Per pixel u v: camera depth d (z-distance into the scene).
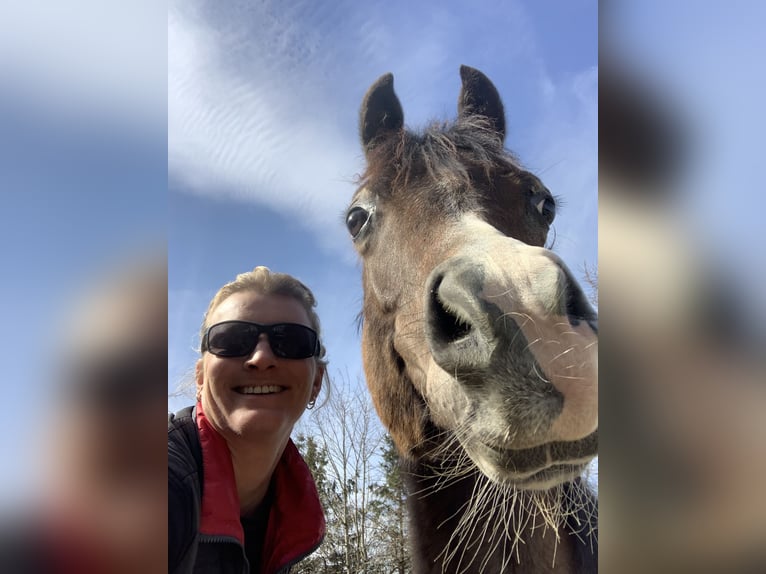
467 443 1.41
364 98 1.94
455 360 1.35
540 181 1.81
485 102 1.96
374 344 1.80
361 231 1.80
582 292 1.33
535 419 1.26
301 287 1.60
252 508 1.56
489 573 1.59
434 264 1.58
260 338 1.47
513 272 1.34
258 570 1.53
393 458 1.79
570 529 1.61
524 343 1.28
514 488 1.47
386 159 1.79
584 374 1.26
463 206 1.63
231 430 1.42
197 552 1.31
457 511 1.66
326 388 1.71
